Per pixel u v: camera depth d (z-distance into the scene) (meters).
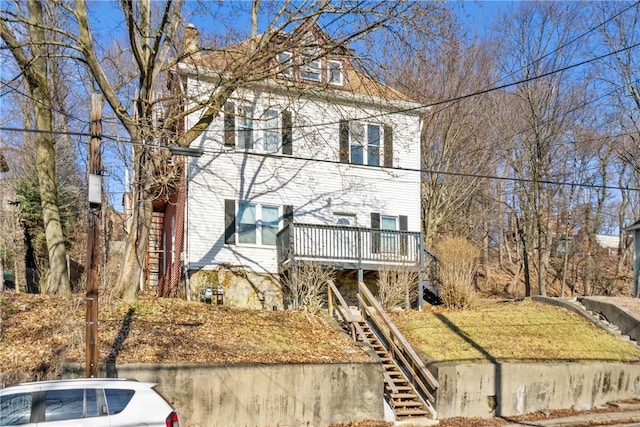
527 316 19.91
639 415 14.84
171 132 16.06
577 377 15.92
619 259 43.50
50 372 11.38
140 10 16.77
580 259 42.62
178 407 11.64
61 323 13.62
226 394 12.10
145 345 12.92
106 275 16.39
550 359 16.27
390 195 24.08
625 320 19.72
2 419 7.57
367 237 21.34
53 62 23.39
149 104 15.81
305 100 22.39
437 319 18.72
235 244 21.20
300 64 16.55
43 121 17.39
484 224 45.47
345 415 13.23
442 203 34.06
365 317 17.88
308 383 12.95
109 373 11.35
